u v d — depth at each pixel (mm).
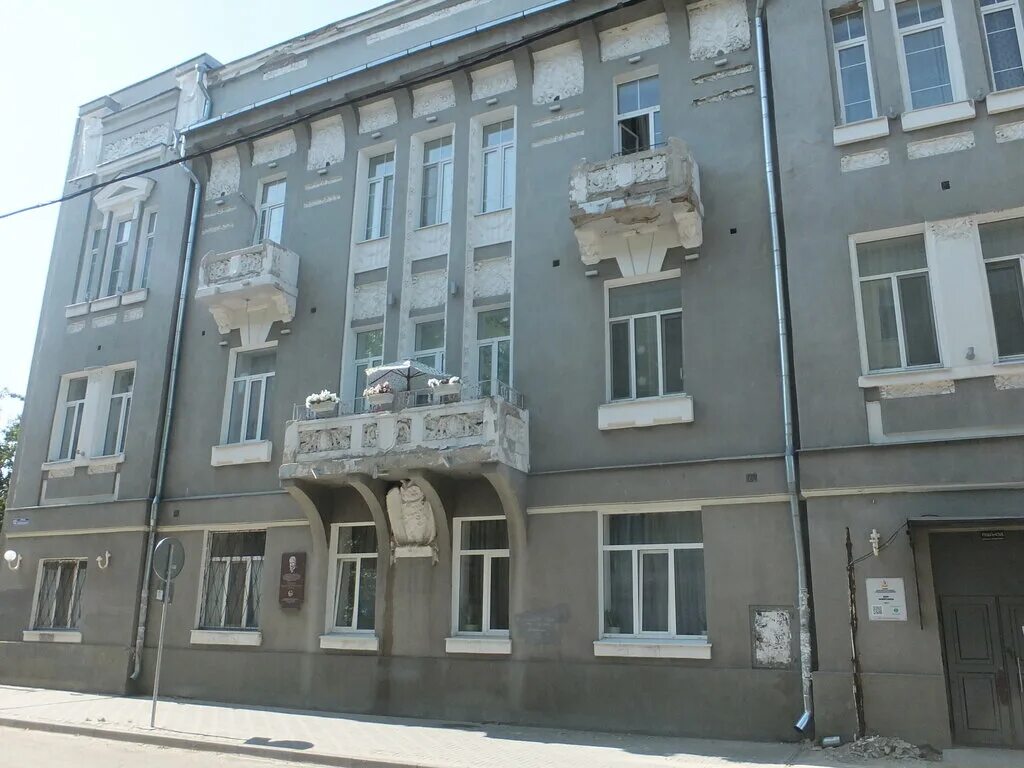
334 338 16266
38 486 19062
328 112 17516
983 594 10586
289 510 15609
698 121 13922
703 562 12305
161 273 18906
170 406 17750
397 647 13852
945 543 10867
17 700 15391
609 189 13281
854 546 11016
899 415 11227
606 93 14898
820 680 10742
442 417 13328
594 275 14047
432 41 16250
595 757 9945
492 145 16156
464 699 13102
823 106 12719
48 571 18594
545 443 13703
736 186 13328
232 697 15234
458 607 13781
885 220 11938
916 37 12695
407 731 11883
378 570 14242
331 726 12336
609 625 12742
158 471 17406
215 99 19859
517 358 14344
